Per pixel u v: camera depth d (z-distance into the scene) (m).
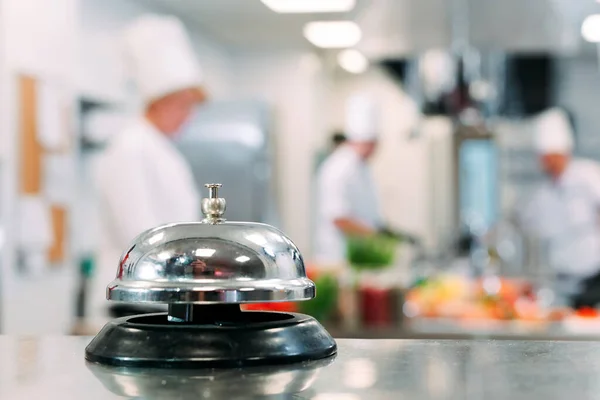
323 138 7.62
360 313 3.70
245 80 7.30
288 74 7.27
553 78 7.45
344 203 6.22
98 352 0.75
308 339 0.76
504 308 3.89
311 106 7.27
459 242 6.63
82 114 4.29
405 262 6.90
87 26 4.37
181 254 0.75
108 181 4.01
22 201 3.55
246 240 0.77
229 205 5.61
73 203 4.13
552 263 7.19
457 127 7.36
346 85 7.70
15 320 3.49
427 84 7.23
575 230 7.21
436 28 5.28
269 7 5.54
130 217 3.95
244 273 0.75
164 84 4.12
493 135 7.36
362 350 0.83
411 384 0.63
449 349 0.83
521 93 7.45
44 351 0.83
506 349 0.84
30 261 3.62
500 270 6.41
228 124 5.63
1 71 3.38
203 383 0.64
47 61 3.84
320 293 3.59
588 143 7.50
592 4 4.63
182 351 0.71
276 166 6.46
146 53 4.15
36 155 3.69
